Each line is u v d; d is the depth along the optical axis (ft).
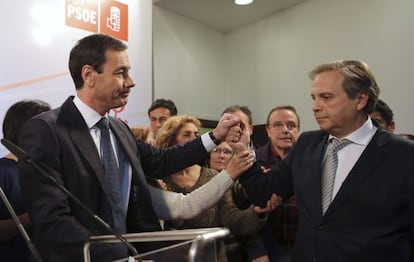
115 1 10.08
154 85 13.19
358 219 4.08
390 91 11.10
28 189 3.59
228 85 15.92
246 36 15.37
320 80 4.49
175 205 4.91
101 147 4.11
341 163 4.45
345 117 4.38
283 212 6.15
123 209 4.02
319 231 4.26
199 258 2.70
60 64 8.89
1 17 8.05
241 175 5.16
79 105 4.15
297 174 4.73
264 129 14.32
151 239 3.14
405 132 10.73
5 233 4.69
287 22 13.94
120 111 9.89
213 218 5.80
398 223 4.01
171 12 14.01
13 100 8.11
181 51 14.26
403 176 4.02
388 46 11.20
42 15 8.66
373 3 11.60
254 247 6.00
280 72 14.08
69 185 3.74
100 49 4.09
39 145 3.69
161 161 4.93
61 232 3.39
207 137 5.09
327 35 12.73
